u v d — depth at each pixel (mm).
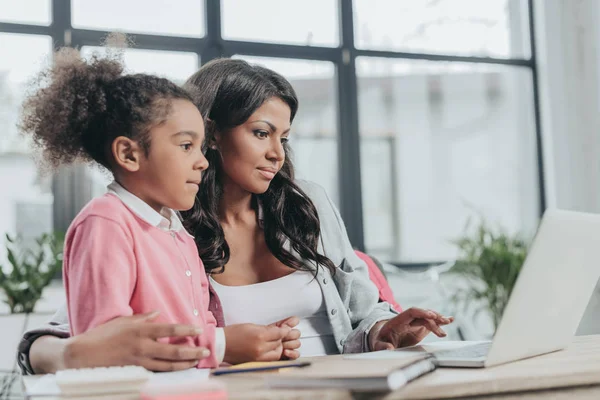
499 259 3564
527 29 4496
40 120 1046
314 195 1634
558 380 793
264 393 720
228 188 1478
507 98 4422
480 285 3861
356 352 1373
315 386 744
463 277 3857
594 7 4148
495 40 4430
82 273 931
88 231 959
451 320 1230
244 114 1353
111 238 961
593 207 4145
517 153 4406
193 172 1038
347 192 4051
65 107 1033
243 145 1364
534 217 4395
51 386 810
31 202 3500
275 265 1486
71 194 3557
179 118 1021
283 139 1448
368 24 4184
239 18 3951
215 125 1384
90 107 1034
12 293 2941
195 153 1046
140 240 1020
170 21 3803
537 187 4422
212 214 1419
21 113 1074
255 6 3979
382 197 4125
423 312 1230
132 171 1023
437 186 4227
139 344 853
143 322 881
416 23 4273
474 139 4332
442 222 4207
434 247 4172
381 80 4184
